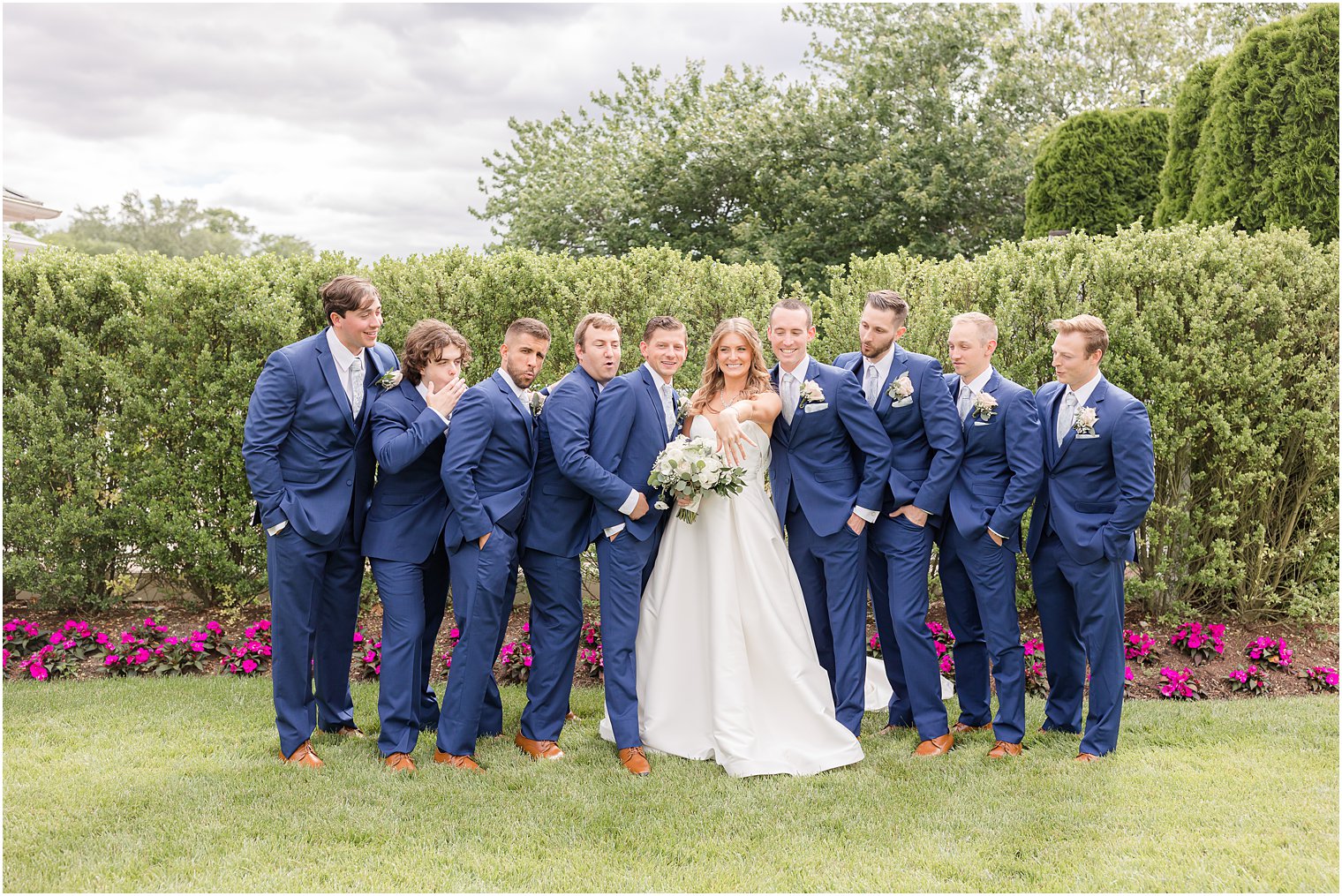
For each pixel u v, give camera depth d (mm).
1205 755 3838
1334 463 5215
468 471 3658
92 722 4195
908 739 4141
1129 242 5453
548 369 5699
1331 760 3758
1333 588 5621
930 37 20578
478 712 3773
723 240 18344
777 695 3947
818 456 4078
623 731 3805
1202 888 2742
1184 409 5145
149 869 2846
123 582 5906
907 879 2812
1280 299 5148
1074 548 3781
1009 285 5465
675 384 5641
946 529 4172
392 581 3770
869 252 18000
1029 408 3885
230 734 4059
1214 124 7152
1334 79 6484
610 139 22266
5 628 5371
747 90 21078
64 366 5586
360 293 3645
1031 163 18406
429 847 3014
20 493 5578
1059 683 4152
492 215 23016
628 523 3867
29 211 9352
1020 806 3346
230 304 5562
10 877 2777
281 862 2898
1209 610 5762
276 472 3609
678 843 3068
